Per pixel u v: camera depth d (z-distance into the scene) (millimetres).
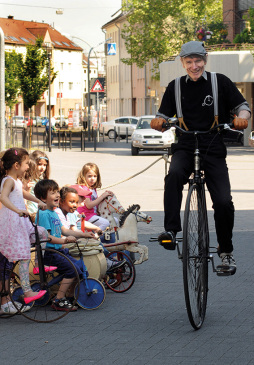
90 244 8883
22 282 8148
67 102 144500
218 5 68812
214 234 13695
